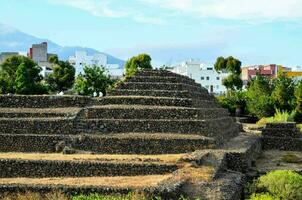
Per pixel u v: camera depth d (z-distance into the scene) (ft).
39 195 96.78
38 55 551.59
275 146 216.95
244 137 211.00
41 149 164.04
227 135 196.65
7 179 125.59
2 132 172.76
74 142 162.61
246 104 362.12
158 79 201.67
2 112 184.65
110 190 99.25
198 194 105.60
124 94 196.54
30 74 335.06
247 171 153.38
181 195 101.65
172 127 169.37
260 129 259.39
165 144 159.22
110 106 182.29
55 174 134.31
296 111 333.21
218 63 528.63
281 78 387.34
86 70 309.63
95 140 161.99
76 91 310.86
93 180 118.73
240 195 124.16
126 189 99.35
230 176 132.26
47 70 470.80
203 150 152.56
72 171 134.00
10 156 148.66
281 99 342.44
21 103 197.57
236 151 154.51
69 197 96.99
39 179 124.57
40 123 172.86
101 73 312.50
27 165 135.95
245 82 595.47
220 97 374.43
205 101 212.43
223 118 212.43
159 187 101.45
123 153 159.63
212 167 130.72
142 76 203.51
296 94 334.65
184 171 123.34
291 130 218.18
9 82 328.49
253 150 177.88
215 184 113.80
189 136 162.91
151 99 185.26
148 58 416.87
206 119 176.04
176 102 183.01
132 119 173.88
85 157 145.69
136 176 126.93
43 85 344.69
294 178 125.80
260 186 127.65
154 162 134.00
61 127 172.24
